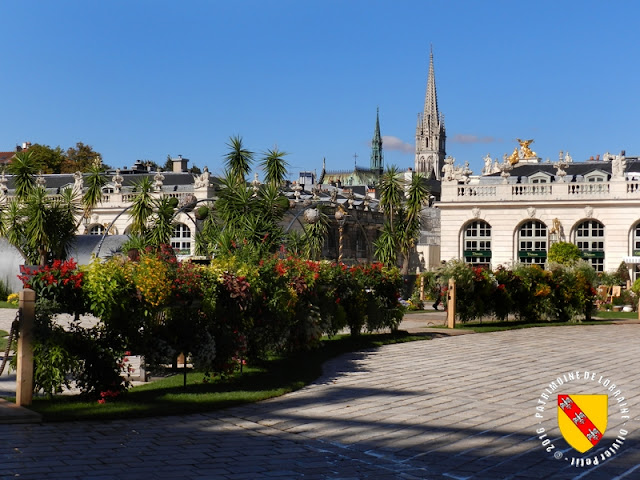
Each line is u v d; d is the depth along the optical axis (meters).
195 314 13.42
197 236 29.34
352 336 22.27
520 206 56.53
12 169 33.72
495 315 30.08
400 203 48.16
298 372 15.51
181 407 11.57
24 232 32.72
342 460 8.96
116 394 11.97
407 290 44.19
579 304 31.44
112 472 8.14
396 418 11.32
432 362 17.84
